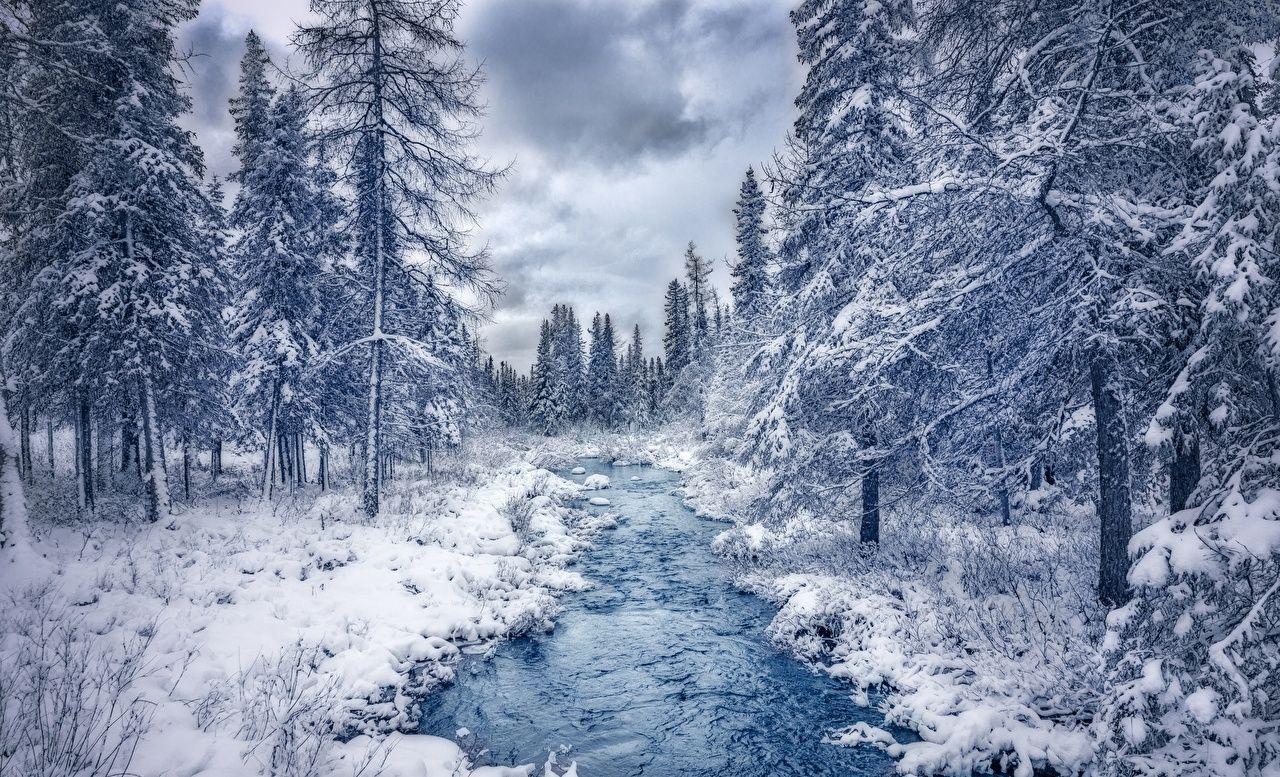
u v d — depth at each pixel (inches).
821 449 473.7
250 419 801.6
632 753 281.6
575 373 2856.8
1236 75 201.3
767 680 352.5
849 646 371.2
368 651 355.9
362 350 642.2
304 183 748.0
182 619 337.7
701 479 1147.9
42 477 767.7
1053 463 397.1
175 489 775.1
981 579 394.3
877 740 281.6
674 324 2203.5
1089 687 270.4
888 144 483.8
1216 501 199.2
